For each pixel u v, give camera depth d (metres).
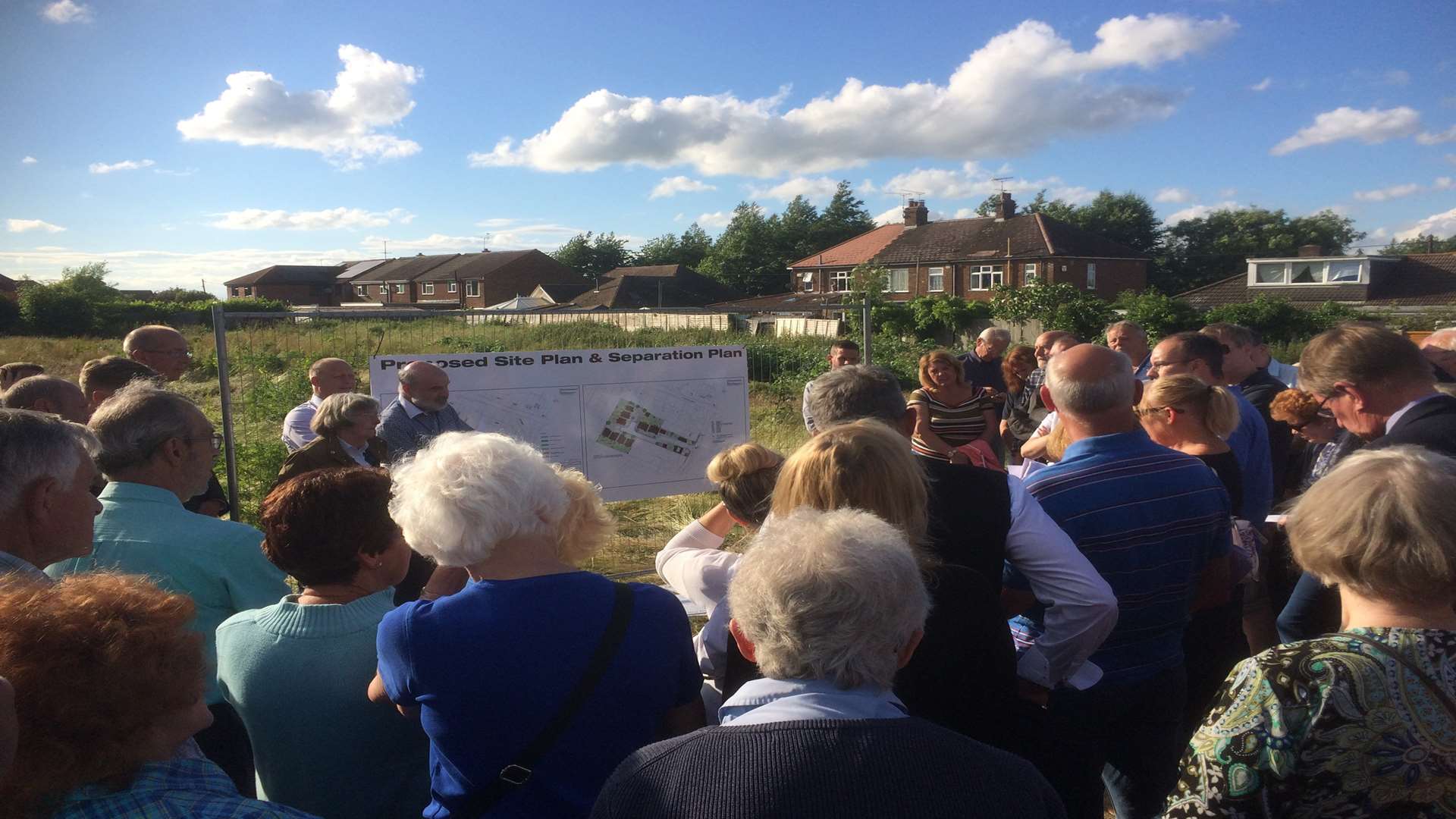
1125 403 2.29
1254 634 3.38
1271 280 42.66
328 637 1.81
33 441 1.77
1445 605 1.22
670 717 1.71
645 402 5.79
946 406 5.29
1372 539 1.21
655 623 1.63
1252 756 1.22
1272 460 3.87
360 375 6.40
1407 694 1.16
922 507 1.82
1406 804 1.16
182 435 2.30
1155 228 71.69
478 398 5.42
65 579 1.30
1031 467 2.84
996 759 1.13
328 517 1.83
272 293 79.19
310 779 1.80
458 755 1.53
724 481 2.23
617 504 7.26
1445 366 3.83
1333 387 2.62
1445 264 39.47
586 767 1.54
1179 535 2.20
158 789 1.18
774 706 1.18
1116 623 2.11
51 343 26.28
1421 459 1.27
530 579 1.60
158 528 2.18
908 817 1.03
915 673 1.74
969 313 30.67
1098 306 28.33
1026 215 48.75
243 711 1.81
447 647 1.50
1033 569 2.02
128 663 1.15
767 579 1.24
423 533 1.61
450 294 68.56
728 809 1.05
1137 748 2.34
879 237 54.69
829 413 2.63
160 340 4.60
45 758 1.09
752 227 75.44
